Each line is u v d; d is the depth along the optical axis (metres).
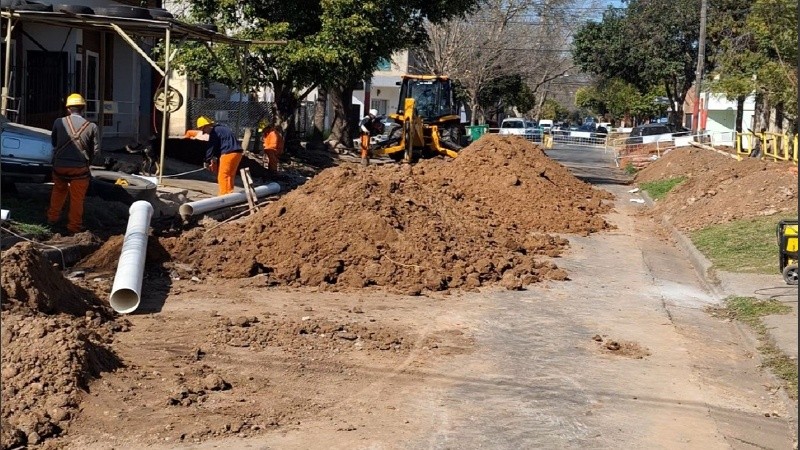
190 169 23.33
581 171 37.25
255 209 16.09
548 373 8.42
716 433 7.01
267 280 11.73
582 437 6.79
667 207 21.48
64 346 7.01
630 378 8.41
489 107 69.94
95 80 27.70
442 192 19.66
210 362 8.06
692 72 51.22
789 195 18.30
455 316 10.52
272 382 7.65
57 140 13.15
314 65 27.11
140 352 8.14
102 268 11.87
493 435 6.73
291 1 27.03
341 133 40.19
